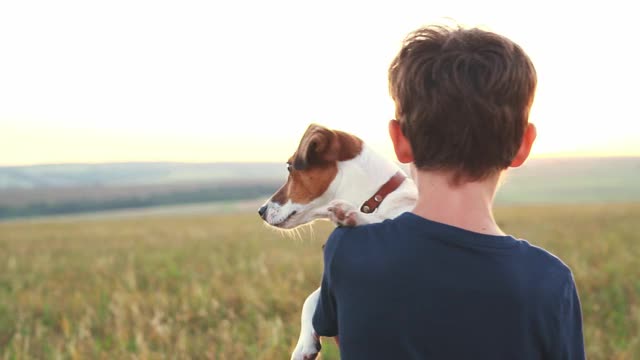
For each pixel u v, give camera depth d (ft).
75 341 23.88
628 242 56.90
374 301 5.98
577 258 42.09
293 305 29.55
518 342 5.77
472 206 5.99
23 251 68.85
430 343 5.84
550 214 119.75
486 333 5.77
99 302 31.96
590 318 26.23
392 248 6.02
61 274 46.03
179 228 114.11
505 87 5.85
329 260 6.34
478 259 5.83
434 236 5.91
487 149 5.88
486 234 5.93
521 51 6.08
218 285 34.24
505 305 5.75
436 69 5.94
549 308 5.80
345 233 6.41
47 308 31.24
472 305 5.78
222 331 24.44
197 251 60.29
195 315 28.14
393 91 6.30
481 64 5.89
